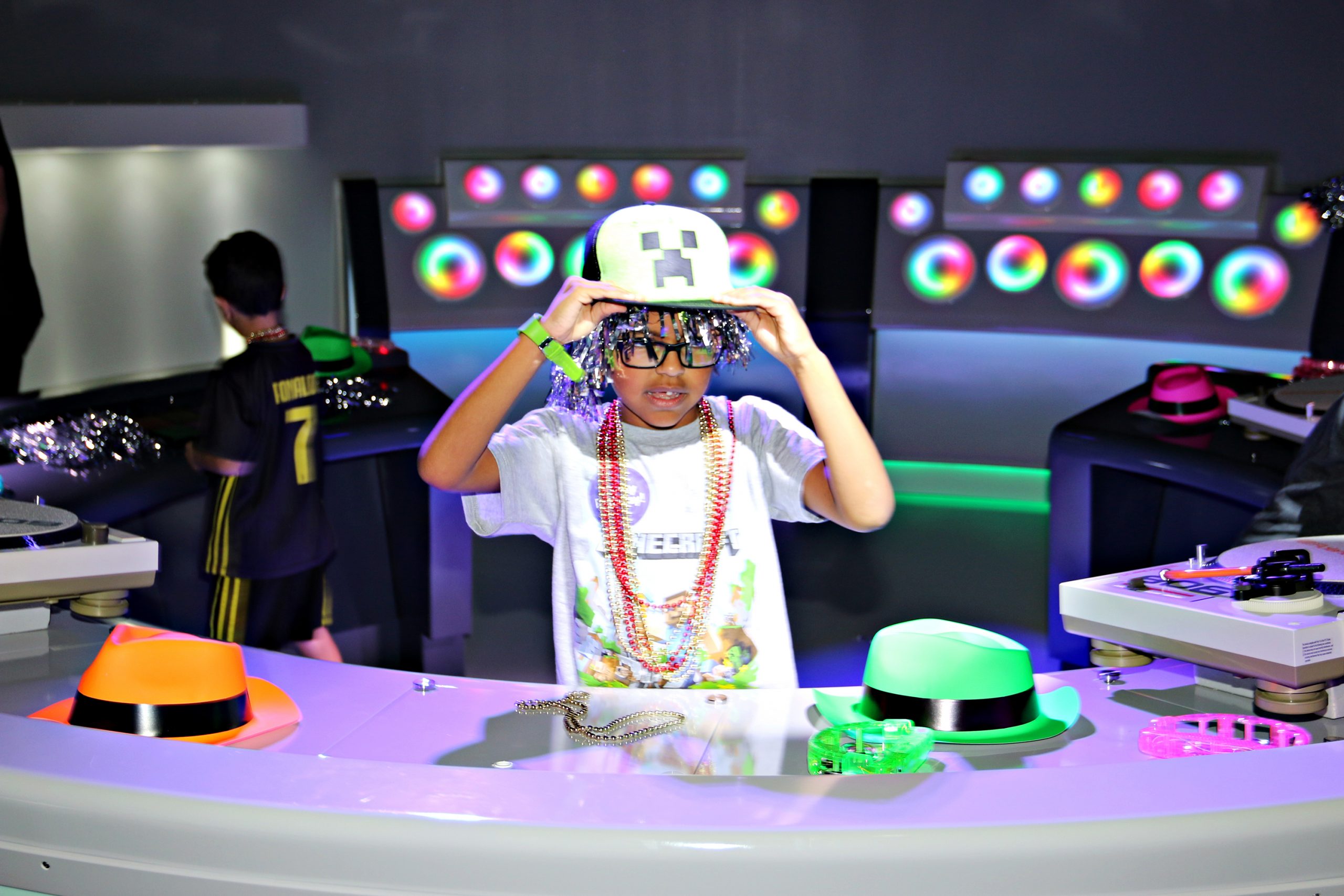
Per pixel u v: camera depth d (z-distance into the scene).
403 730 1.23
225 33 3.89
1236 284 3.81
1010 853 0.91
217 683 1.19
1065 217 3.88
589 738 1.20
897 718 1.20
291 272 4.07
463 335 4.18
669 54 4.05
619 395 1.55
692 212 1.52
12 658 1.46
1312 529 1.66
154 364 3.91
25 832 1.00
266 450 3.23
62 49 3.77
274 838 0.95
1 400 3.40
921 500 4.11
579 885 0.92
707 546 1.51
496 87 4.06
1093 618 1.35
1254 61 3.71
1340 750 1.06
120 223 3.82
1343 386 3.14
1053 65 3.89
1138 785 0.99
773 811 0.95
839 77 4.03
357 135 4.04
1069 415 4.13
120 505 3.21
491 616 3.85
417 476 3.68
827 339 4.12
